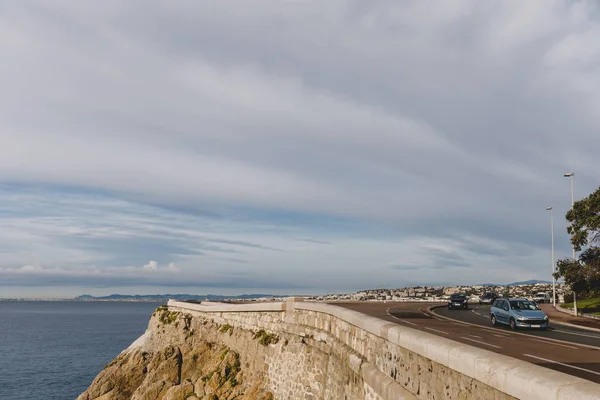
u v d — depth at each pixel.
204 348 34.47
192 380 30.66
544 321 25.64
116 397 38.19
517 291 103.19
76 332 131.00
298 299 24.11
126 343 102.50
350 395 13.71
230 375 27.84
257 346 26.19
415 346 9.09
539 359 13.84
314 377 18.30
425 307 49.97
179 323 40.31
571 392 4.86
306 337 20.70
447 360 7.73
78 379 61.59
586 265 41.19
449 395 7.72
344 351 14.74
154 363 36.25
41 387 56.81
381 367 11.32
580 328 29.56
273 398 22.78
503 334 22.44
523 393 5.66
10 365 72.31
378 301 69.62
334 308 17.56
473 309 49.22
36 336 119.31
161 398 31.50
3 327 151.38
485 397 6.64
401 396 9.27
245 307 29.97
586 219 41.41
